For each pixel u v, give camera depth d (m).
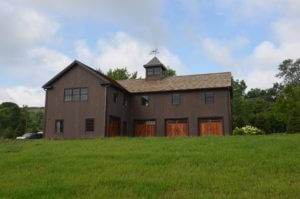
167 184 9.77
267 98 82.06
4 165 13.95
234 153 14.64
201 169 11.81
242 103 61.44
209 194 8.75
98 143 20.83
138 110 35.53
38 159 14.95
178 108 34.16
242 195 8.58
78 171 12.13
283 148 15.62
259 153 14.48
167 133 34.25
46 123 32.12
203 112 33.28
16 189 9.78
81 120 31.17
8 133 48.50
